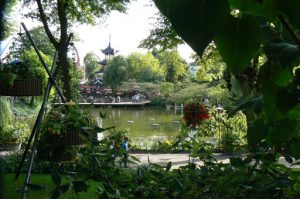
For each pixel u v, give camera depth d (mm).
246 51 525
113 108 46000
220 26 449
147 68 50969
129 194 1551
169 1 446
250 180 1235
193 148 1698
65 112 4746
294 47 600
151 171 1578
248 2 521
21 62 5008
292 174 1167
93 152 1656
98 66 61062
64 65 11758
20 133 12242
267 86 682
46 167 7742
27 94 4914
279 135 792
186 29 442
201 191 1375
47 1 14109
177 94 32219
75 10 14422
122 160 1729
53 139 4465
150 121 33281
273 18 521
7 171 7750
